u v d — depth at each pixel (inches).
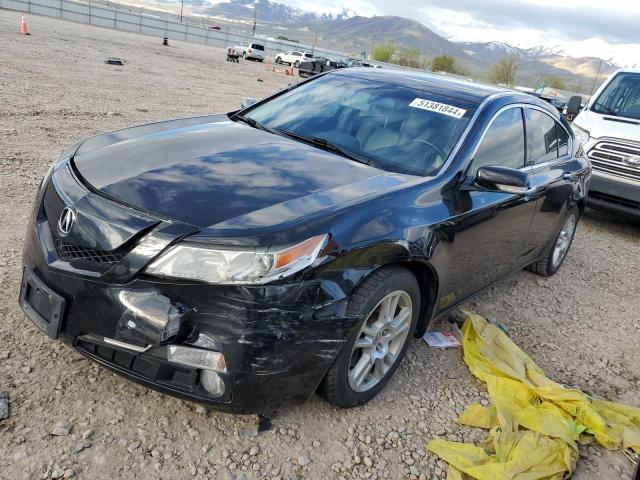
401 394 127.7
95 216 96.6
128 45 1363.2
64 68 639.1
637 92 320.8
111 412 105.0
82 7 2501.2
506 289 201.6
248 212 98.7
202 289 91.0
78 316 96.3
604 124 304.2
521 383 133.5
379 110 151.7
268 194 106.0
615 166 291.4
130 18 2608.3
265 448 103.7
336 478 100.9
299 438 107.8
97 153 120.7
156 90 585.0
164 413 107.0
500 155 152.6
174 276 90.9
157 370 94.3
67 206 101.3
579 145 222.2
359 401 117.3
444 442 113.0
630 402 142.0
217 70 1082.1
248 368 93.1
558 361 157.0
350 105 156.2
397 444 111.9
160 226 93.6
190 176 109.6
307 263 95.0
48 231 105.2
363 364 114.4
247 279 91.1
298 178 115.6
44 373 111.9
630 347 173.6
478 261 146.3
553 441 114.0
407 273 116.5
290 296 93.6
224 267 90.7
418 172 132.3
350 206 107.0
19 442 94.7
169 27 2699.3
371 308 107.3
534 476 104.7
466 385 135.6
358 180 120.4
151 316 90.7
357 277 102.4
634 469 114.7
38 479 88.8
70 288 96.3
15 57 658.2
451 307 145.6
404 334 123.7
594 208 309.3
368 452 108.2
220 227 93.5
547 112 188.1
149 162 115.5
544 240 194.9
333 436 110.3
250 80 981.2
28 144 281.0
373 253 105.1
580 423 124.0
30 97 415.2
